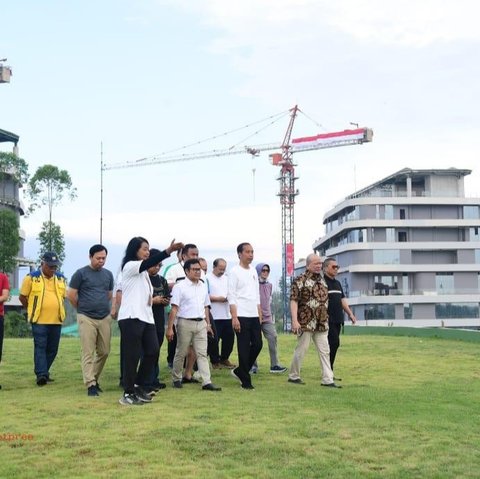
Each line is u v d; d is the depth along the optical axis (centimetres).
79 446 647
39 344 1025
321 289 1050
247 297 998
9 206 5703
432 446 669
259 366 1286
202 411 802
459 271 7000
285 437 686
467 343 1831
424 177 7238
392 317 6869
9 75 6219
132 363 852
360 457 629
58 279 1059
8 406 834
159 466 588
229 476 566
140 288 865
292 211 10581
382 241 6988
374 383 1084
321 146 10450
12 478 556
